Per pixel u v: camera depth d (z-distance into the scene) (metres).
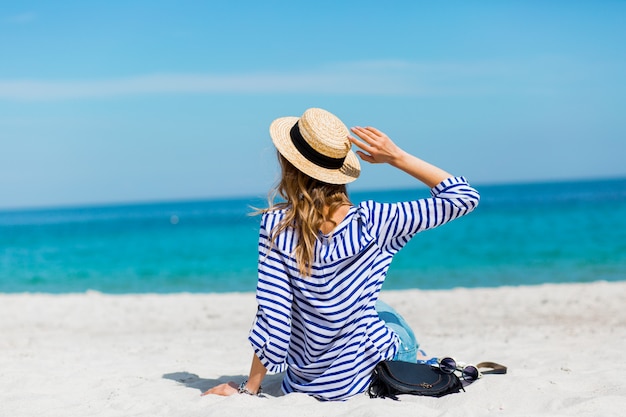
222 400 3.71
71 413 3.81
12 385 4.52
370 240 3.57
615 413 3.46
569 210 53.84
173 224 68.94
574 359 5.26
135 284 18.45
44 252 33.19
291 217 3.62
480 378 3.95
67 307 11.05
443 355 5.67
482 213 54.75
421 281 16.64
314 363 3.73
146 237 45.09
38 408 3.97
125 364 5.46
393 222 3.61
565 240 26.97
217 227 58.09
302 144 3.57
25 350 6.50
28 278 20.52
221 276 20.08
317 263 3.58
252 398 3.69
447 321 8.82
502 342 6.42
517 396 3.71
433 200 3.61
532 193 133.00
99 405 3.97
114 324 9.32
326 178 3.54
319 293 3.59
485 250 24.53
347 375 3.70
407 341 4.02
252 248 32.34
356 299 3.63
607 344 6.10
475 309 9.91
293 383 3.86
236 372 5.03
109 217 123.50
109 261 26.77
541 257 21.17
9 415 3.82
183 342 7.11
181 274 20.89
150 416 3.60
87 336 8.00
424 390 3.67
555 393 3.75
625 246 23.27
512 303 10.39
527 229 34.66
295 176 3.62
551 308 9.70
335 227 3.60
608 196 93.25
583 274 16.59
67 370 5.11
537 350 5.79
